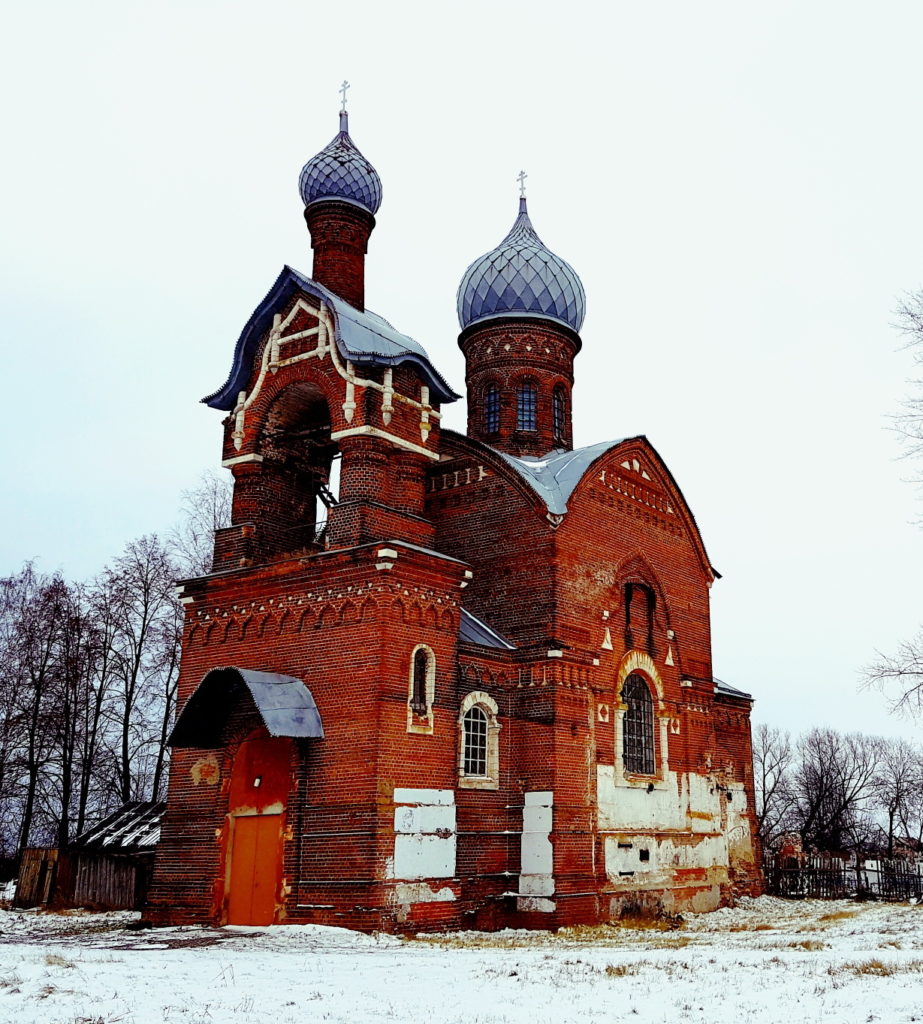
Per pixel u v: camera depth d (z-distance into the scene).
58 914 30.92
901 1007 13.28
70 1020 12.30
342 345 28.72
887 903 39.44
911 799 91.19
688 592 37.31
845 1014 13.01
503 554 32.31
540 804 29.28
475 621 31.69
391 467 28.94
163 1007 13.42
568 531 32.03
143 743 47.84
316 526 31.16
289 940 22.81
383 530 27.81
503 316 40.59
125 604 47.75
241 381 31.09
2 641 47.47
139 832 35.19
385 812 25.06
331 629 27.05
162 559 49.12
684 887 33.56
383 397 28.72
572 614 31.44
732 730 39.22
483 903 28.03
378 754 25.22
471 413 40.81
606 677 32.25
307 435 30.81
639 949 21.75
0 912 31.53
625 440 35.38
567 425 40.88
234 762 27.66
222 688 27.09
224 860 27.08
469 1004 14.08
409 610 26.89
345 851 25.05
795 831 76.94
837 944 21.59
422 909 25.58
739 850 37.88
